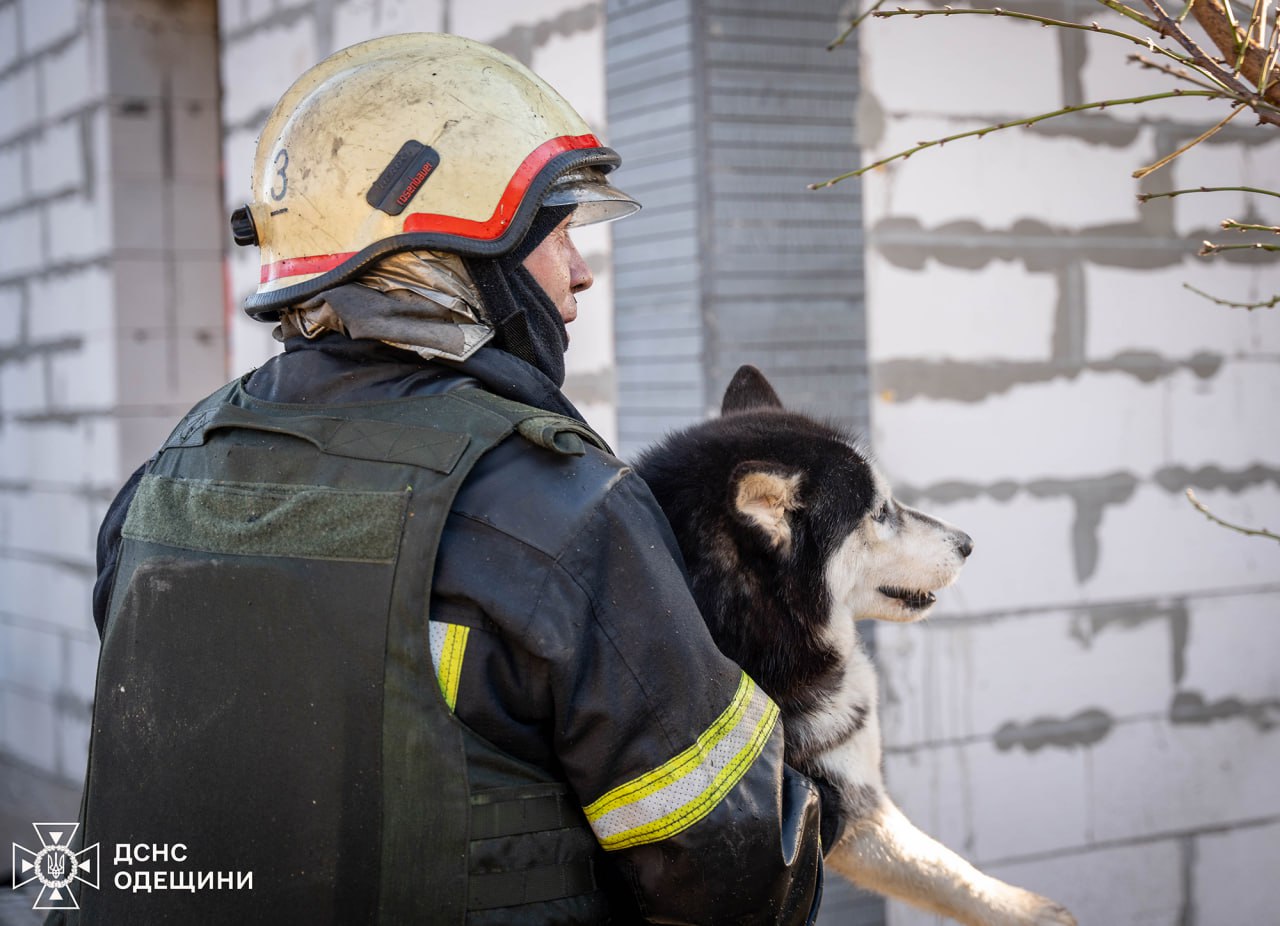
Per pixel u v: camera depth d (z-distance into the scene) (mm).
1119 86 4145
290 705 1341
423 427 1401
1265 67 1504
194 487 1481
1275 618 4500
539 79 1646
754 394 2500
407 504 1346
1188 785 4355
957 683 3986
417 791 1307
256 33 5473
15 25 6688
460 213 1480
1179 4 3988
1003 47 3947
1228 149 4348
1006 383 4035
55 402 6465
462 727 1323
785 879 1395
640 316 3471
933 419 3932
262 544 1389
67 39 6172
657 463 2139
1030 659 4102
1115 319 4207
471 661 1326
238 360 5754
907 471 3902
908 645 3916
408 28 4629
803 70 3385
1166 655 4320
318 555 1355
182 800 1379
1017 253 4027
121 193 5910
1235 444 4418
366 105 1512
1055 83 4043
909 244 3846
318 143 1516
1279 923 4504
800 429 2268
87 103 6027
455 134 1497
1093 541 4191
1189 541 4352
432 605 1335
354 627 1328
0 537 7062
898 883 2244
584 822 1404
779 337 3367
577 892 1389
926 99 3818
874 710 2273
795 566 2078
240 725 1360
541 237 1579
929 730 3949
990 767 4043
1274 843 4496
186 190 6074
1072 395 4152
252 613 1375
